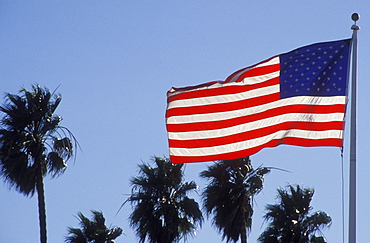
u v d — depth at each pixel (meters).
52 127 45.62
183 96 29.39
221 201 44.06
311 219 45.22
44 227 44.66
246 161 44.72
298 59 28.39
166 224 45.59
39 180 44.94
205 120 29.27
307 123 28.05
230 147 29.02
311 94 28.08
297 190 46.03
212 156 29.17
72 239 47.47
